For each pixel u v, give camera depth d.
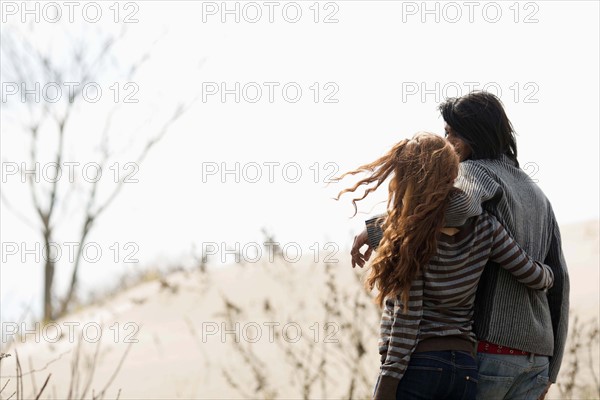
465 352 6.66
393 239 6.61
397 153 6.80
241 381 13.57
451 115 7.29
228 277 20.06
